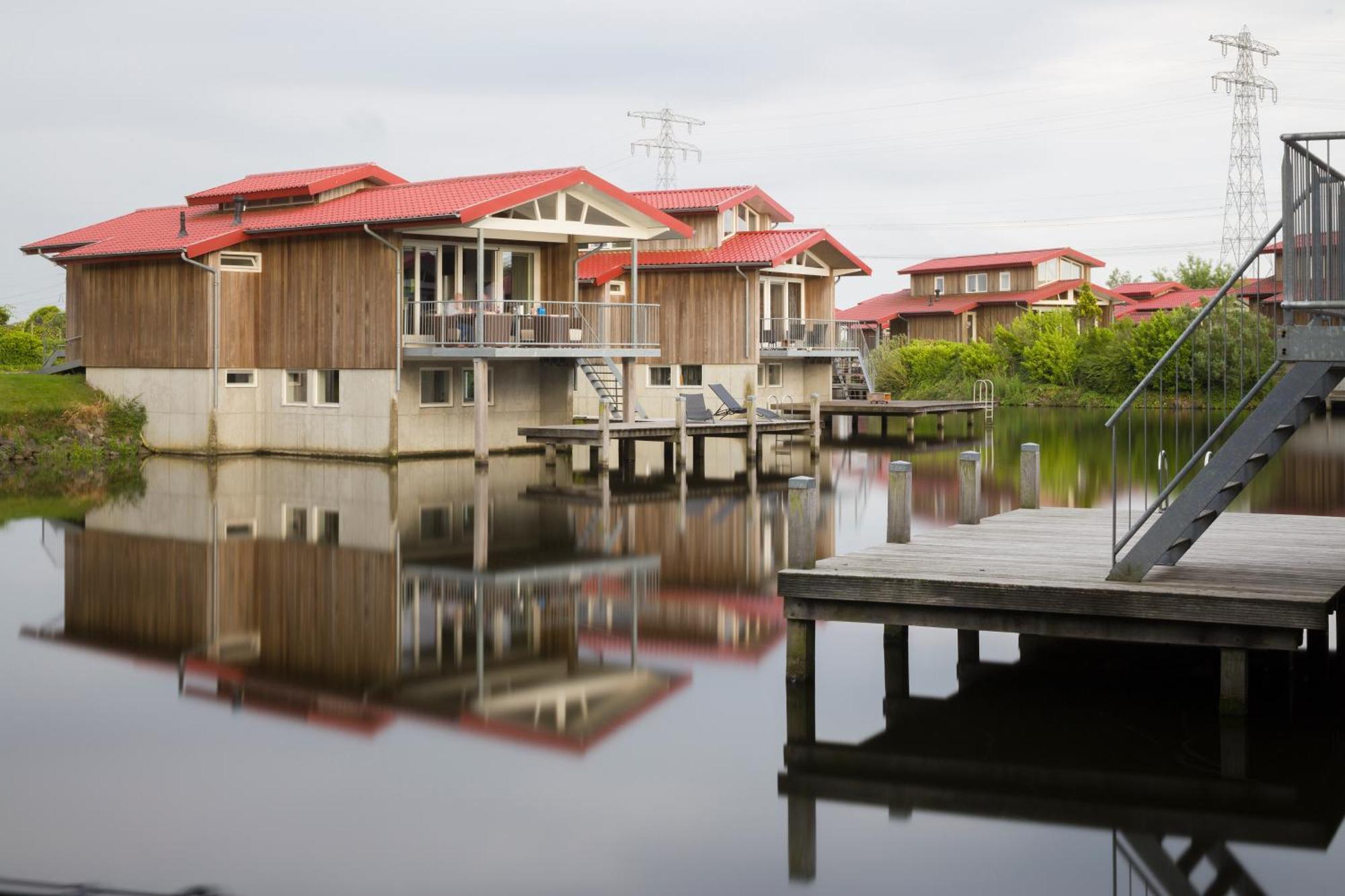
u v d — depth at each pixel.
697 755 7.82
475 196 24.62
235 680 9.52
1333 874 6.09
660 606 12.04
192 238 26.97
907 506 10.22
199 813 6.87
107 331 28.31
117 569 13.86
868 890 5.92
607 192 26.30
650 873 6.12
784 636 10.84
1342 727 8.14
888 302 63.22
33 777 7.43
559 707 8.80
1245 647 7.82
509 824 6.73
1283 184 7.68
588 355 25.95
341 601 12.26
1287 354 7.71
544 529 16.75
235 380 26.92
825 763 7.65
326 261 25.94
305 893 5.87
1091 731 8.14
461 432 26.77
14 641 10.70
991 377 49.25
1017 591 8.21
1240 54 53.94
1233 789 7.15
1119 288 67.00
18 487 21.39
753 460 25.66
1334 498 18.50
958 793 7.17
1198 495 8.15
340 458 25.95
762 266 33.06
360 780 7.39
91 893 5.80
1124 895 5.84
